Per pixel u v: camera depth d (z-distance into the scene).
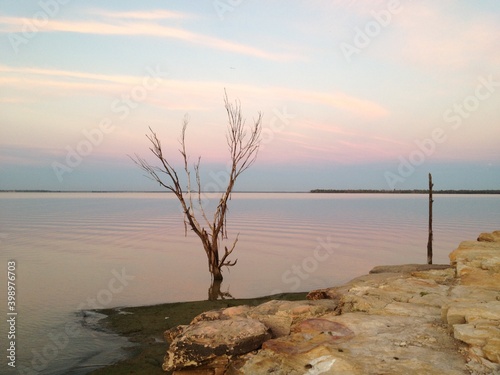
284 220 55.31
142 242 32.56
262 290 17.48
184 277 19.97
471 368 5.35
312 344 6.70
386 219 56.56
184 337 7.36
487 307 7.20
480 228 42.34
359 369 5.48
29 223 49.47
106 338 10.97
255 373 6.23
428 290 9.91
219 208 19.80
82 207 97.69
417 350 6.11
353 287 11.34
